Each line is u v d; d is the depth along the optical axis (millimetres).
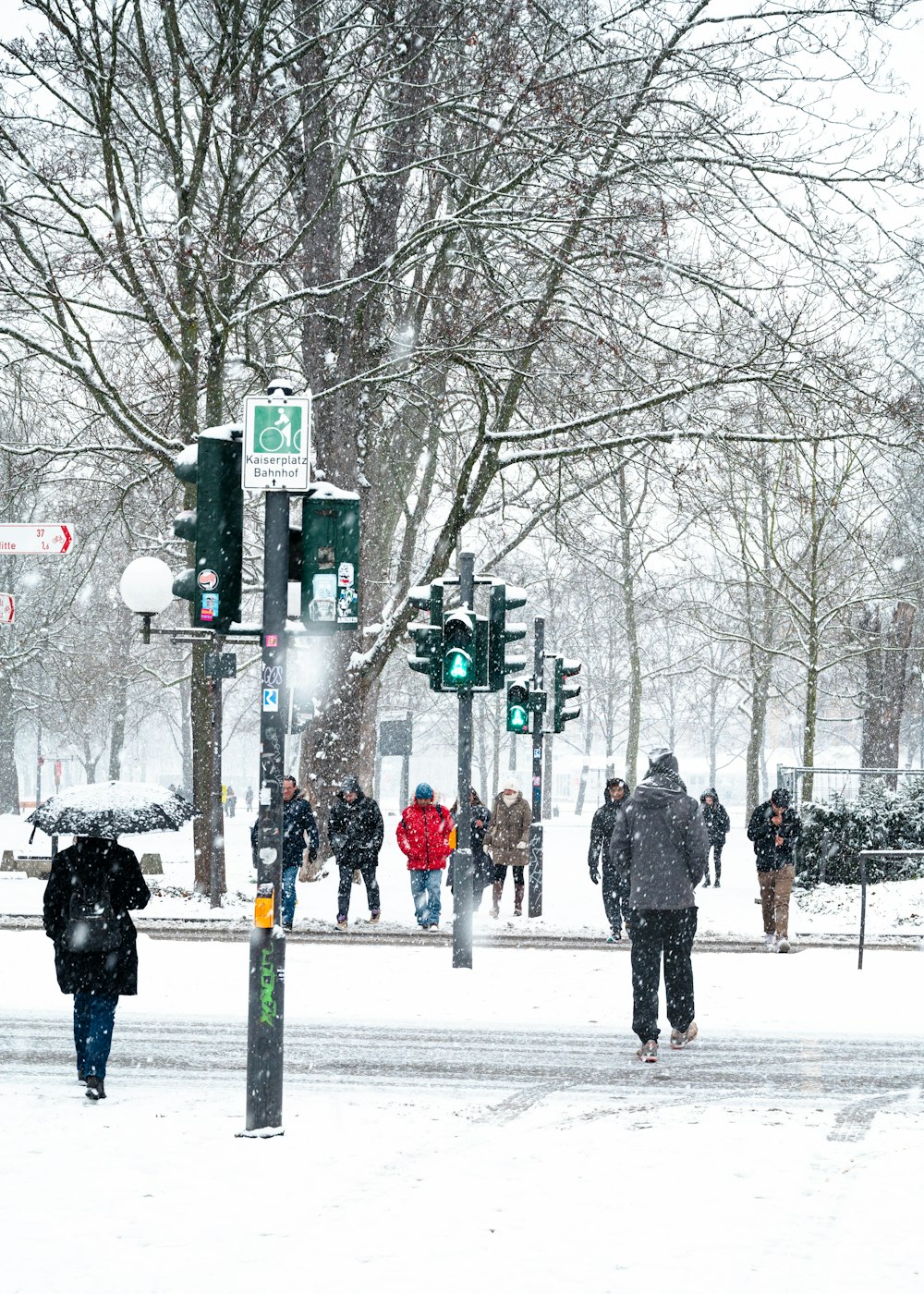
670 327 67625
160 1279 18828
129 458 82062
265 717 26984
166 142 67875
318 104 67188
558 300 67875
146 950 54469
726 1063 35375
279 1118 27062
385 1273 19109
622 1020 41625
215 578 27516
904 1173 24391
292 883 61469
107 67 68562
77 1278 18844
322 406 78188
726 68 65188
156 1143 26188
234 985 46906
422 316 82688
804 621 108500
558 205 64375
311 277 76812
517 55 64312
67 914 30562
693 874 36531
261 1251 19984
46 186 67688
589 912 76562
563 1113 29438
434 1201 22547
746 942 60906
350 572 28062
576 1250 20094
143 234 66375
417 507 97375
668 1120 28766
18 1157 25109
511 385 71875
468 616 50844
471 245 70375
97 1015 30422
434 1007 43438
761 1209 22109
